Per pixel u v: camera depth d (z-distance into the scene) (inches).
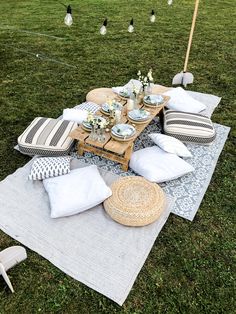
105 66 280.7
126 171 176.1
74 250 134.0
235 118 222.4
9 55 292.4
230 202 160.6
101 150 178.4
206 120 197.0
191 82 258.7
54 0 446.0
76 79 259.6
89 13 401.7
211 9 429.4
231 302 120.3
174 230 145.9
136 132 176.2
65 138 177.5
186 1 457.1
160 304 118.6
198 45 325.1
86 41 325.4
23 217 145.8
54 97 236.2
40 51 301.7
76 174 158.4
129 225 142.4
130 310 116.5
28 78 258.4
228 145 198.1
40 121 187.6
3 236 138.9
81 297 119.7
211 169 179.0
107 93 222.5
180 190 165.2
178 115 196.7
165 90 230.5
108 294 120.2
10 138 195.3
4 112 218.2
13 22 366.0
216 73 275.7
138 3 443.2
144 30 356.5
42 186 160.6
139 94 203.2
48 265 129.1
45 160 164.9
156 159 170.1
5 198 153.9
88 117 168.2
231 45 327.9
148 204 144.5
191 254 136.3
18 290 121.3
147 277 127.0
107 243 136.8
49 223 143.6
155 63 288.8
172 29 361.4
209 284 125.7
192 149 192.7
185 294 122.0
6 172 171.8
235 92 251.0
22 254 127.3
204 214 154.0
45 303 117.7
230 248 139.3
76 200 144.4
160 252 136.4
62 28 354.3
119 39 332.5
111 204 144.9
